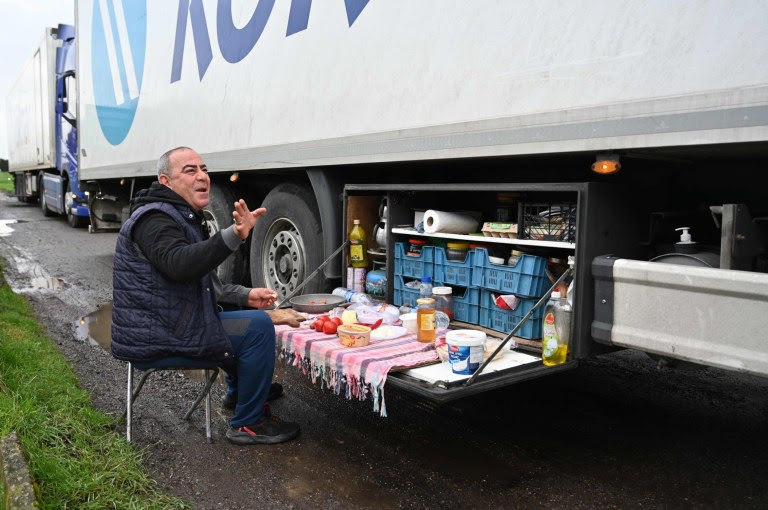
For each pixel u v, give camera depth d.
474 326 3.26
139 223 2.65
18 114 16.25
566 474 2.68
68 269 8.01
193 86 5.28
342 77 3.62
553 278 2.94
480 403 3.53
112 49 7.00
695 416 3.31
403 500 2.46
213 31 4.92
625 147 2.25
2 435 2.60
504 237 3.12
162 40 5.77
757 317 2.08
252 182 5.44
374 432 3.12
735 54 1.95
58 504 2.23
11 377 3.32
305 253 4.38
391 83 3.27
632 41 2.21
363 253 3.96
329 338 3.04
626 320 2.44
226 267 5.49
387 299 3.74
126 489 2.47
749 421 3.24
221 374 3.99
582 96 2.38
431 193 3.83
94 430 2.98
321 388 3.78
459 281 3.33
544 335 2.68
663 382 3.85
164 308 2.65
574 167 3.14
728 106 1.98
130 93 6.58
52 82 12.32
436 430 3.15
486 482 2.61
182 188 2.78
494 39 2.70
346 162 3.63
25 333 4.51
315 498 2.48
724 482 2.60
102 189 8.39
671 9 2.09
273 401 3.56
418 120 3.12
